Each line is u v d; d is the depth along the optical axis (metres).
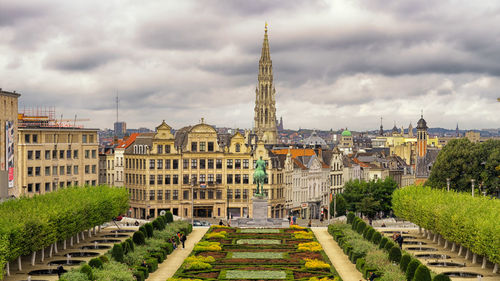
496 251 107.62
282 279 103.56
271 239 144.88
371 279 101.69
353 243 131.38
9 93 161.12
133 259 110.69
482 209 127.94
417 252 132.75
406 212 160.25
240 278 104.25
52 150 198.12
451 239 129.25
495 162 195.25
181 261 121.38
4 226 103.62
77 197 138.62
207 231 157.25
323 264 114.25
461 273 110.12
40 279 102.56
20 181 187.62
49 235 116.50
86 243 139.12
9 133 161.25
